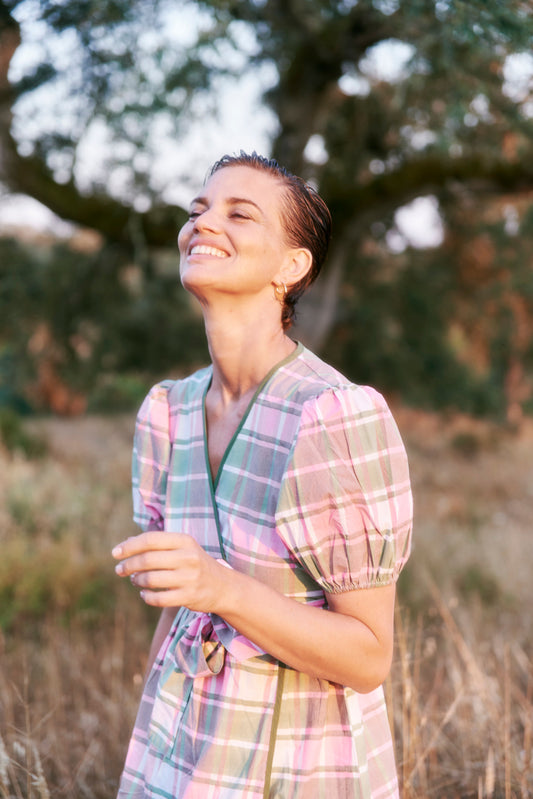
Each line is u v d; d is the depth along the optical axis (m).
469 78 3.84
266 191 1.17
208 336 1.21
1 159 5.94
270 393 1.14
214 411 1.25
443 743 2.18
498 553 5.20
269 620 0.98
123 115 4.21
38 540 4.64
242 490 1.13
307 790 1.06
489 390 13.61
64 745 2.38
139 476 1.35
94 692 2.65
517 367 14.63
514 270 10.55
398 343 11.96
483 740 2.12
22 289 8.57
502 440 12.07
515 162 6.71
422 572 4.46
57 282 8.61
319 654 1.00
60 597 3.91
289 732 1.08
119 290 9.05
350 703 1.10
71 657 3.17
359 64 6.13
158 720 1.18
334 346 12.07
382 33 4.84
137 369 10.51
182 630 1.22
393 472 1.06
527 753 1.97
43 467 7.05
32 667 3.02
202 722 1.12
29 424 11.97
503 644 3.13
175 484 1.25
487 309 11.72
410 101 5.01
